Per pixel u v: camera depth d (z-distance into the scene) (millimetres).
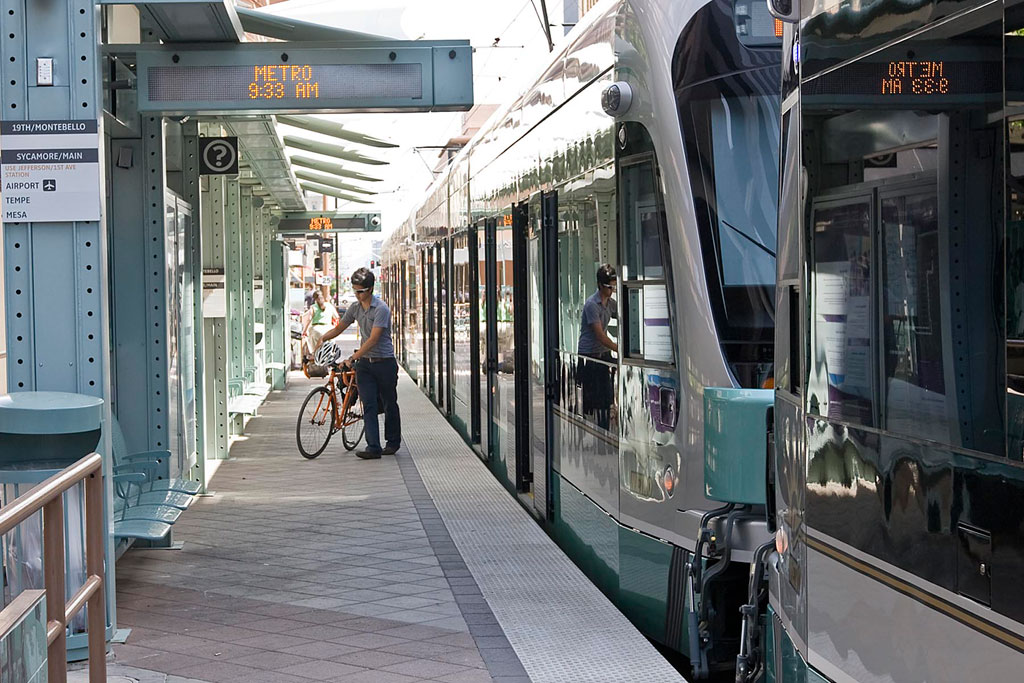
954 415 2570
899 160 2848
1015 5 2389
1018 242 2369
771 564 3920
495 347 12188
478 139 13320
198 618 7035
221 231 14219
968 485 2518
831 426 3207
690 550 5891
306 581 7949
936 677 2629
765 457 5059
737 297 5895
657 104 6219
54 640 4145
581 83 7672
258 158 15039
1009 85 2406
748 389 5395
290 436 17156
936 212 2676
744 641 4273
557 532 8789
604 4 7305
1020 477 2332
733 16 6137
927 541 2664
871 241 2988
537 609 6852
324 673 5906
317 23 7977
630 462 6707
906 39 2818
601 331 7277
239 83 7801
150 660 6188
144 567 8445
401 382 25781
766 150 6047
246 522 10203
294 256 49188
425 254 22359
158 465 9125
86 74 6301
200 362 11617
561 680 5523
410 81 7852
